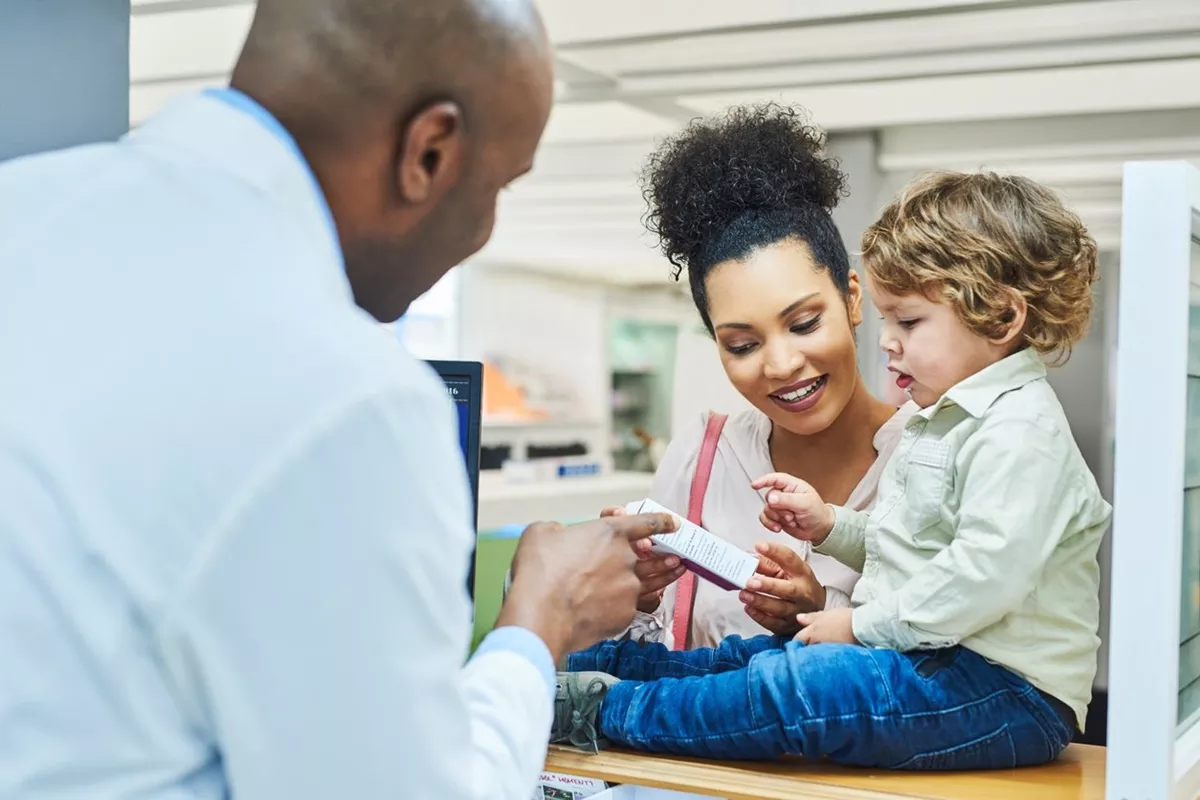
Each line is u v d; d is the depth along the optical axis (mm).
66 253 726
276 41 793
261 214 741
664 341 7258
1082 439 4113
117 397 677
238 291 709
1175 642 994
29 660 650
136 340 692
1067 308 1344
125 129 1417
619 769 1237
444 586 720
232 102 786
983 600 1201
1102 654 3855
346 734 670
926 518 1312
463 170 845
